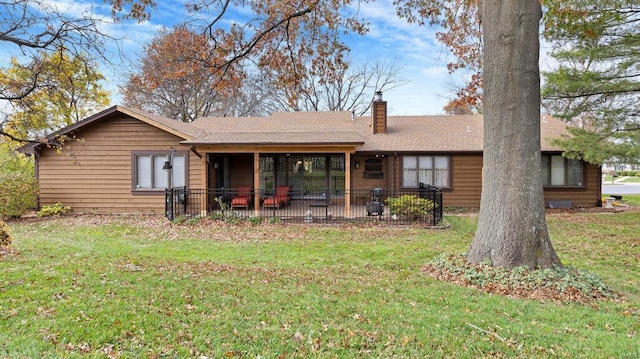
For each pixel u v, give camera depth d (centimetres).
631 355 337
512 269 562
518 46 575
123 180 1415
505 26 581
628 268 664
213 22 848
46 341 345
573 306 469
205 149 1304
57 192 1417
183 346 350
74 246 816
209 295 492
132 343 351
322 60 970
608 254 767
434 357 336
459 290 530
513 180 580
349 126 1797
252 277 591
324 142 1255
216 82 927
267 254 777
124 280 541
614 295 516
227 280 566
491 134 605
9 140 963
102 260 676
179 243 893
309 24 921
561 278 536
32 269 579
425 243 879
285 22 892
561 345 358
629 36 1086
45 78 849
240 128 1720
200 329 387
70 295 462
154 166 1416
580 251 795
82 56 795
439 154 1554
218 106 2927
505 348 352
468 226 1141
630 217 1288
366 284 562
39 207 1410
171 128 1368
